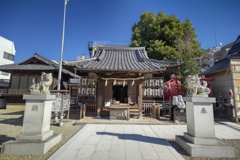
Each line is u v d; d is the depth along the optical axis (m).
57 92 8.00
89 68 9.04
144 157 3.91
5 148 4.04
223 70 11.72
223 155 3.98
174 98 9.22
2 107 19.00
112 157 3.89
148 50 17.84
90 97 12.18
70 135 5.94
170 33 17.69
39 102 4.55
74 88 20.14
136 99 10.20
